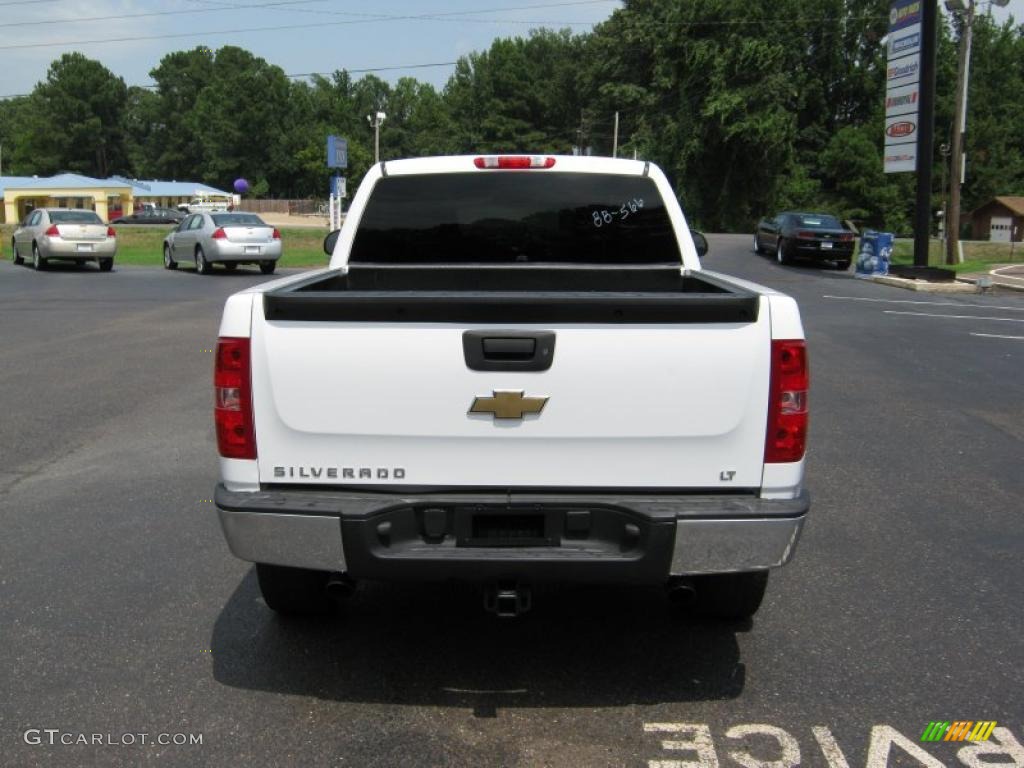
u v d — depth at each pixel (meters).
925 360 11.61
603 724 3.47
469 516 3.39
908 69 23.50
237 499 3.40
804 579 4.87
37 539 5.33
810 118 74.50
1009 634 4.23
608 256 5.46
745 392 3.36
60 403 8.74
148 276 23.14
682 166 59.59
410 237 5.43
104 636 4.16
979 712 3.57
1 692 3.67
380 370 3.37
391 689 3.73
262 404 3.42
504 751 3.29
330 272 5.07
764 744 3.34
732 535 3.29
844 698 3.67
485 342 3.33
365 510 3.32
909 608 4.51
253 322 3.39
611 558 3.31
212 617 4.37
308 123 118.44
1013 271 29.56
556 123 103.12
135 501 6.00
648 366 3.35
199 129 120.12
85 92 131.38
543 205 5.41
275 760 3.22
